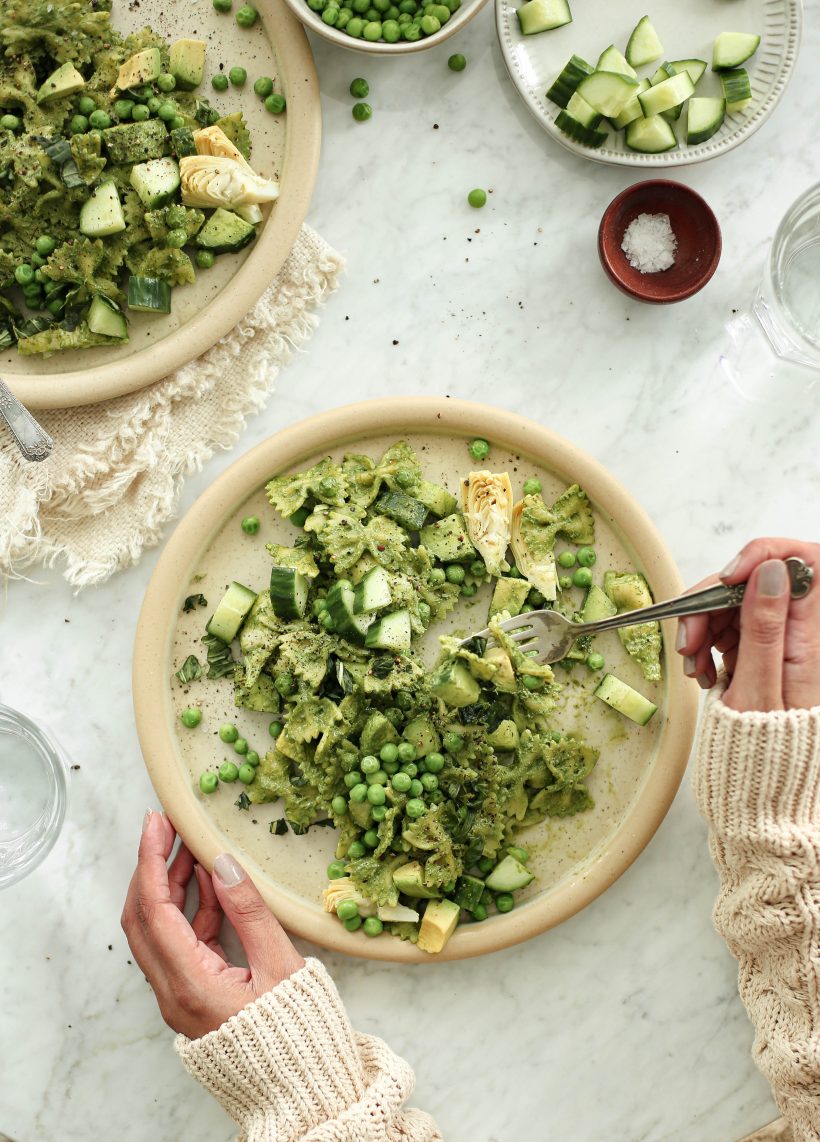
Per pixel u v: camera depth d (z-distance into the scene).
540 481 0.83
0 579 0.85
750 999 0.77
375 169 0.85
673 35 0.83
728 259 0.86
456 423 0.82
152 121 0.81
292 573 0.80
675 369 0.86
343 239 0.86
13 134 0.80
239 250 0.83
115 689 0.85
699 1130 0.85
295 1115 0.77
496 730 0.81
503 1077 0.85
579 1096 0.85
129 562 0.85
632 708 0.82
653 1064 0.85
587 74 0.81
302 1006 0.78
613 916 0.85
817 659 0.73
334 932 0.81
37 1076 0.85
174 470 0.84
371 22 0.82
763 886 0.73
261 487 0.83
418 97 0.85
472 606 0.83
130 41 0.81
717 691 0.76
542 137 0.86
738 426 0.86
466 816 0.81
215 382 0.84
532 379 0.86
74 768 0.85
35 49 0.80
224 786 0.83
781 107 0.86
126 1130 0.85
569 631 0.80
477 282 0.86
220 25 0.82
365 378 0.86
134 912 0.81
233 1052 0.77
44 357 0.82
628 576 0.83
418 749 0.81
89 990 0.85
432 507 0.82
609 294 0.86
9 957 0.85
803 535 0.86
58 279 0.81
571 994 0.85
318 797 0.81
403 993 0.85
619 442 0.86
